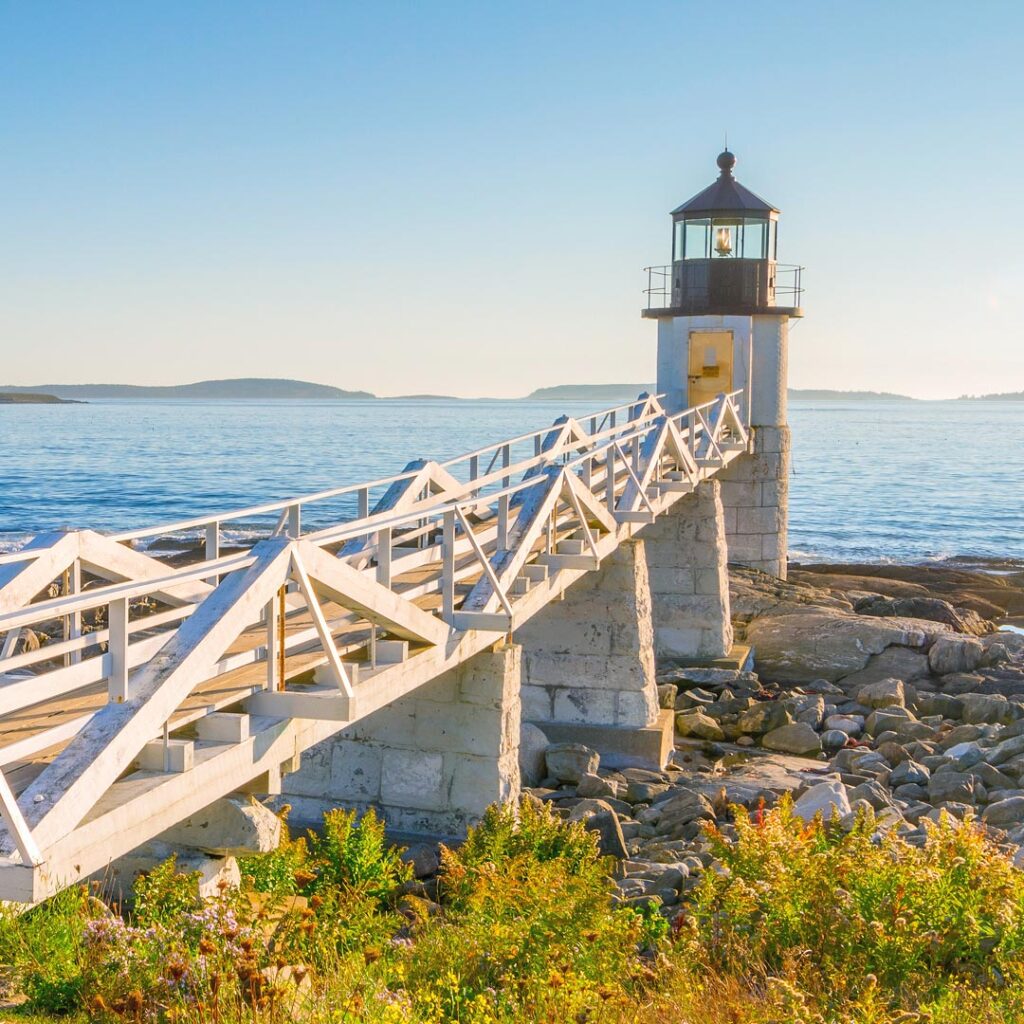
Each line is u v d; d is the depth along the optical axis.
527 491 12.64
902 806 13.62
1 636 17.52
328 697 7.22
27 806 5.41
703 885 8.13
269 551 6.99
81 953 5.93
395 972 6.41
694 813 13.01
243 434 133.00
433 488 13.28
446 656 9.59
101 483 68.00
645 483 16.61
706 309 28.12
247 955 5.69
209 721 6.91
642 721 16.31
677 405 28.55
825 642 22.36
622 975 6.71
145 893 6.84
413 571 12.31
